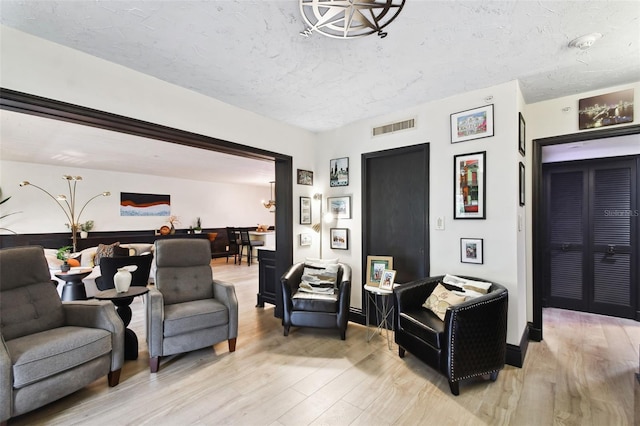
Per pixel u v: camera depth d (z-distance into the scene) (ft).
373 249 12.23
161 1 5.47
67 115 7.17
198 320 8.84
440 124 10.25
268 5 5.60
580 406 6.76
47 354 6.27
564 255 14.06
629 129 8.89
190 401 6.98
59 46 6.81
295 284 11.57
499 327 7.79
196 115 9.42
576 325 11.89
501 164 9.04
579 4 5.54
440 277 9.89
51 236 21.65
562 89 9.38
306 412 6.60
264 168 22.94
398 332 8.98
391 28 6.27
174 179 28.48
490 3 5.52
